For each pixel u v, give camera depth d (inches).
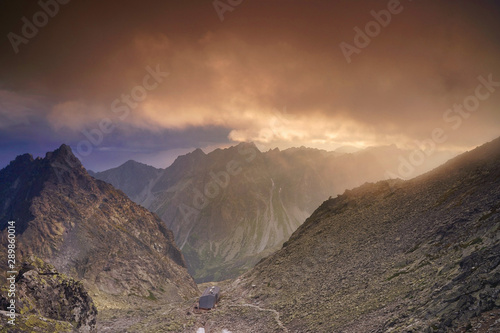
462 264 2210.9
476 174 4052.7
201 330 3750.0
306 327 2886.3
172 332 3804.1
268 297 4158.5
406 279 2768.2
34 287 3442.4
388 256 3474.4
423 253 3058.6
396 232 3890.3
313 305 3339.1
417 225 3722.9
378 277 3147.1
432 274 2541.8
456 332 1518.2
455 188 4060.0
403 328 1871.3
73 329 2915.8
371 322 2315.5
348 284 3393.2
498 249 2073.1
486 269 1934.1
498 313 1473.9
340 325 2556.6
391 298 2571.4
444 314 1702.8
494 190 3329.2
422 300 2144.4
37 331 2615.7
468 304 1636.3
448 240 2982.3
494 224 2600.9
